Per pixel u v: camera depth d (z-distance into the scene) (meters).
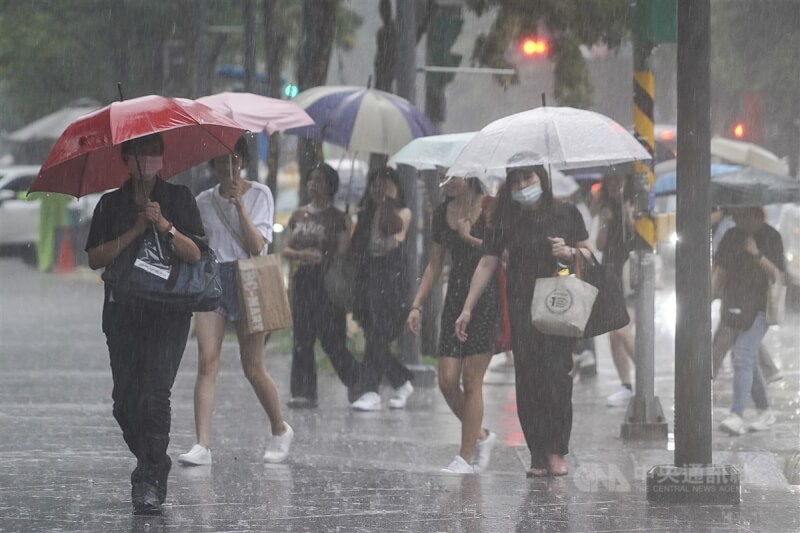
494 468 24.86
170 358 19.69
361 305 33.09
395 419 31.48
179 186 19.95
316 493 21.58
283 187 78.56
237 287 24.05
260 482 22.58
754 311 29.55
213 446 26.67
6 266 85.81
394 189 33.28
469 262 24.52
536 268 23.19
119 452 25.20
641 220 29.11
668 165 59.34
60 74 80.75
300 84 44.53
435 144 33.03
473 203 25.08
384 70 43.78
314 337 33.19
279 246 62.75
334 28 44.56
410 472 23.97
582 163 26.00
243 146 24.14
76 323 51.00
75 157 19.33
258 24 68.38
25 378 36.03
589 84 45.56
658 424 28.64
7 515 19.47
